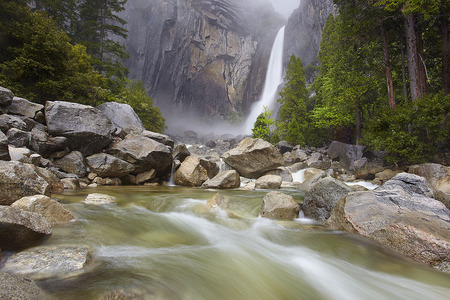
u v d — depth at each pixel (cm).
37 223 386
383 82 2028
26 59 1473
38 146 1027
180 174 1376
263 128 3816
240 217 717
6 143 688
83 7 3128
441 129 1229
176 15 7569
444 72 1565
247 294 333
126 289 292
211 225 629
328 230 603
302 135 3256
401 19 1639
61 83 1605
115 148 1288
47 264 322
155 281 322
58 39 1642
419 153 1297
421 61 1602
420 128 1338
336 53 2431
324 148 3141
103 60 3183
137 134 1516
